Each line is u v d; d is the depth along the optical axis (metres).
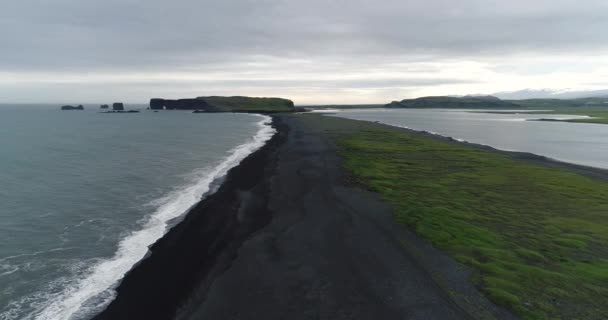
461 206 23.00
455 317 11.73
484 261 15.38
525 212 22.12
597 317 11.62
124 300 12.75
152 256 16.16
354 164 37.34
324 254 16.25
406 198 24.72
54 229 19.25
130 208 23.00
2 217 20.91
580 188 28.30
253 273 14.59
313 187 27.69
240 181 30.19
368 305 12.42
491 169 35.69
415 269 14.80
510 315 11.79
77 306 12.41
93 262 15.59
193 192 26.97
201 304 12.51
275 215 21.50
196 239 18.05
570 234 18.45
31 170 34.12
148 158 42.12
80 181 29.95
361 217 20.84
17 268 14.91
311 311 12.09
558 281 13.70
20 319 11.66
